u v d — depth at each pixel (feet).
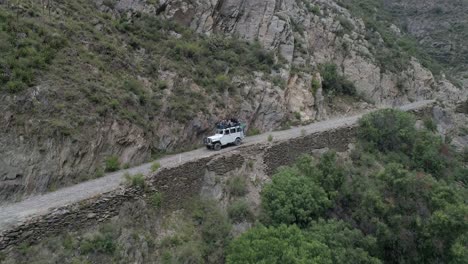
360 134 105.60
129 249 47.16
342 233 59.00
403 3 308.60
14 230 39.55
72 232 44.32
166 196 56.95
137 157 66.23
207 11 105.91
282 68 108.58
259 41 111.75
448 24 273.13
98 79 68.08
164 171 57.62
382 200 66.64
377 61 159.94
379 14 251.39
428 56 227.40
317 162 79.46
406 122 108.88
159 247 50.83
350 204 70.08
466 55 242.58
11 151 50.60
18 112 53.88
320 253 50.29
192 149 77.25
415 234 63.82
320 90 118.73
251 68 102.12
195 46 93.50
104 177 58.03
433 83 184.14
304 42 128.57
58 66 63.93
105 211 48.11
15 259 39.04
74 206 45.27
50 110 57.16
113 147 63.00
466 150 127.85
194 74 87.40
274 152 79.30
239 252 48.93
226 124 79.77
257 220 60.44
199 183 64.08
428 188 68.49
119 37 83.05
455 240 61.87
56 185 53.57
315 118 112.16
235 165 71.00
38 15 70.49
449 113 151.64
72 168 56.08
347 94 137.49
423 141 106.42
